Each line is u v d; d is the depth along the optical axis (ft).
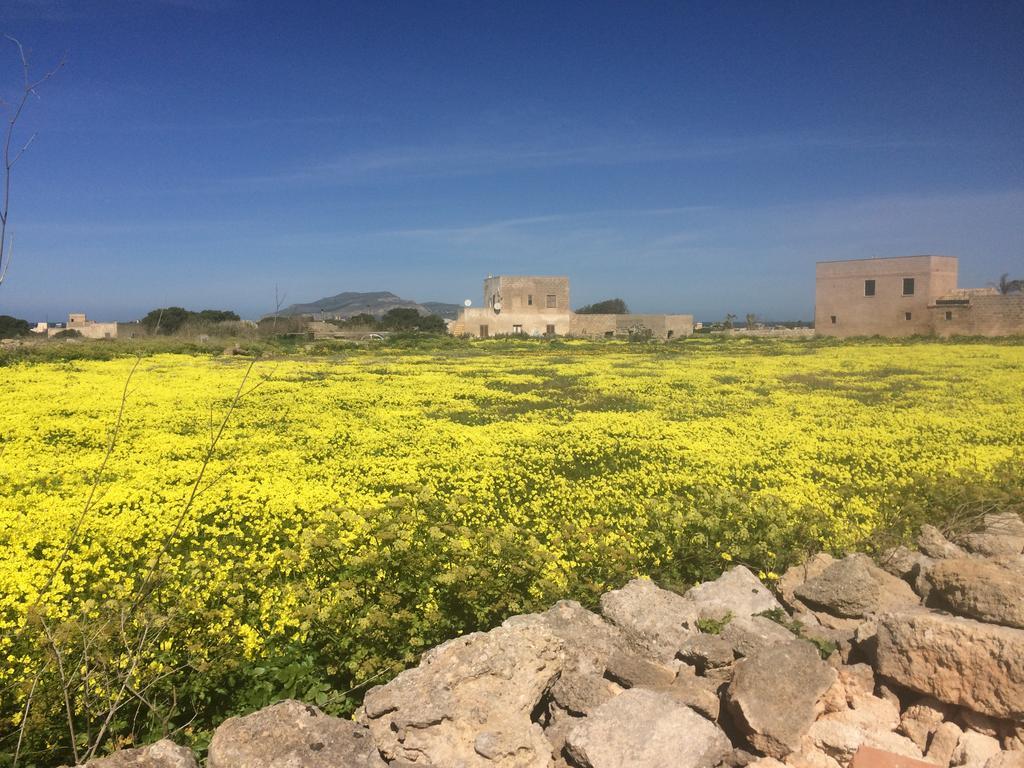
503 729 12.84
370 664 15.89
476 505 30.17
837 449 44.14
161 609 17.28
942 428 51.67
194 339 128.36
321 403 62.64
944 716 13.76
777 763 12.66
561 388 77.36
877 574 20.22
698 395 71.36
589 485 35.35
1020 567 17.11
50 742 13.87
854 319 191.93
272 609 18.84
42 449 41.52
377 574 18.84
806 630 17.42
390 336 176.24
